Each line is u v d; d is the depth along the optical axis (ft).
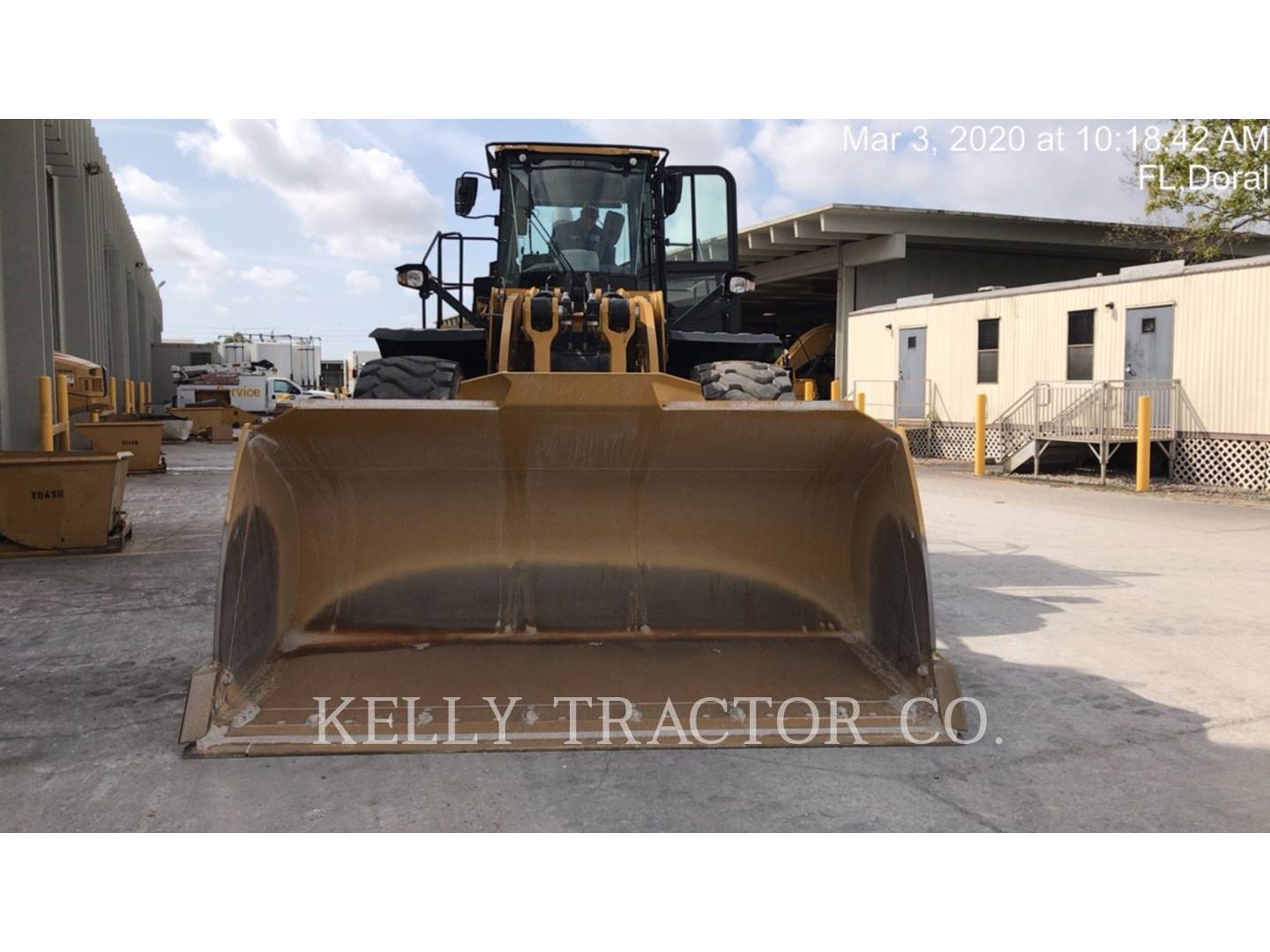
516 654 13.23
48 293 44.60
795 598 14.19
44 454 25.68
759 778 11.07
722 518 14.15
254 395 104.78
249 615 12.34
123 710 13.17
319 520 13.71
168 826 9.77
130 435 48.19
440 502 13.84
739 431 12.71
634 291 20.26
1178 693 14.53
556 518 13.96
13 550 25.04
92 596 20.56
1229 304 47.24
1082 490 46.57
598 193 20.38
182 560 25.08
